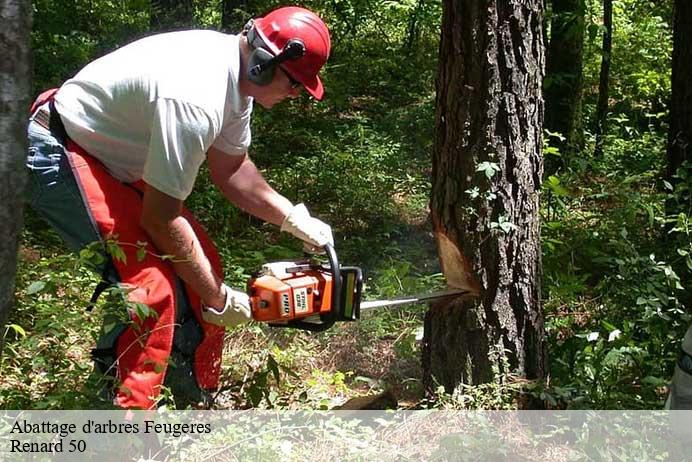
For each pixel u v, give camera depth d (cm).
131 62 375
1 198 240
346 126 1084
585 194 832
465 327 427
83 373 376
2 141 238
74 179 382
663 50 1415
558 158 925
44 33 1184
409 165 991
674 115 696
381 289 566
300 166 909
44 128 387
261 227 784
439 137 423
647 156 980
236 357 500
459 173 416
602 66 1052
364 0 1552
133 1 1231
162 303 379
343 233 786
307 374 503
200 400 434
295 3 1409
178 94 359
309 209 840
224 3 1277
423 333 449
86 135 385
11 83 237
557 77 921
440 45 420
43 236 685
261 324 528
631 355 443
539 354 436
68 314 384
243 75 385
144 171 366
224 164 422
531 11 409
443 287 563
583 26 888
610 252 648
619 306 507
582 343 470
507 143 412
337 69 1413
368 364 518
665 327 475
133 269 377
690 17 678
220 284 392
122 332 381
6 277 246
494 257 418
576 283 532
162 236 373
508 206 416
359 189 852
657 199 725
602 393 429
